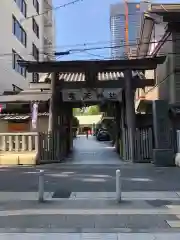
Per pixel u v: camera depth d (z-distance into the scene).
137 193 11.46
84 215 8.67
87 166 19.78
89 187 12.59
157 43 24.70
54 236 7.00
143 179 14.36
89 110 97.50
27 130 28.56
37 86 32.19
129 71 22.66
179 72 21.97
